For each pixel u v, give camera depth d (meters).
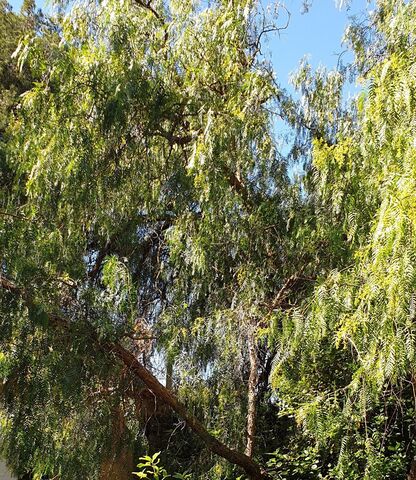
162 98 5.80
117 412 5.57
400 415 5.24
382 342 3.44
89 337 5.40
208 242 5.65
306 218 5.56
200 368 5.72
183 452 6.22
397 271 2.96
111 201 6.00
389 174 3.34
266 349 5.71
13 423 5.30
